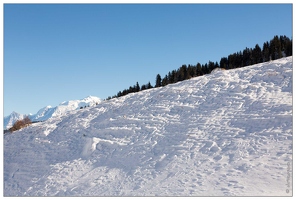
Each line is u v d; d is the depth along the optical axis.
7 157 23.53
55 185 16.94
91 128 24.08
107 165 17.70
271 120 16.78
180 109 22.44
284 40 59.47
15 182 19.12
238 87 22.86
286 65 24.36
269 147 14.48
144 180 14.72
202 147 16.34
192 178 13.63
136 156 17.56
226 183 12.52
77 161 19.38
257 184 11.95
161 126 20.59
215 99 22.25
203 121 19.39
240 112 19.06
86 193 14.94
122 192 14.07
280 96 19.48
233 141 16.00
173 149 17.00
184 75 56.09
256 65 28.12
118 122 23.34
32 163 21.19
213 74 29.16
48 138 25.06
